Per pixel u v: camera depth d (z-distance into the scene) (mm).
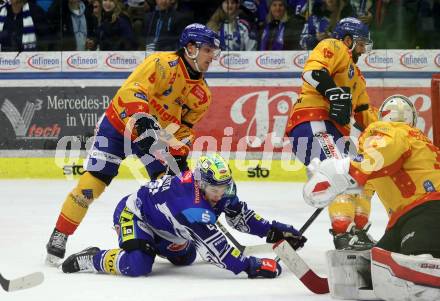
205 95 11188
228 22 18219
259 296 8320
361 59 17875
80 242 11469
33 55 18422
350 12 18031
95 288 8719
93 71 18359
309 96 11000
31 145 18469
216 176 8555
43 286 8844
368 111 11766
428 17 17891
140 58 18312
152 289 8656
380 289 7602
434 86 11781
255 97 18094
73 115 18438
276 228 9406
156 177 11016
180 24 18406
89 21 18469
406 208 7715
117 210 9570
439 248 7422
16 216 13820
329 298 8195
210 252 8789
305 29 18141
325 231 12438
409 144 7715
